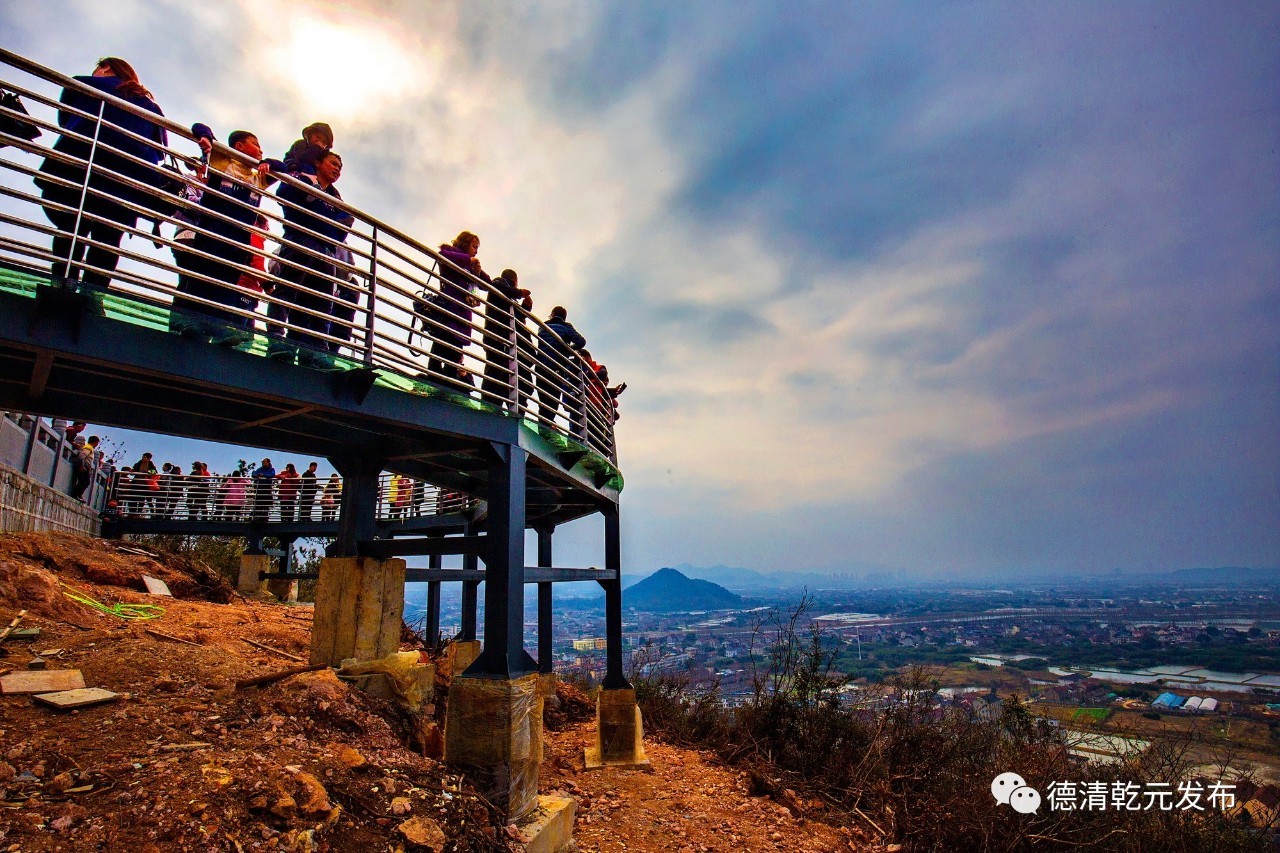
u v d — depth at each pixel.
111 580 10.81
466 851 4.57
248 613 11.13
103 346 4.31
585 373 10.35
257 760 4.32
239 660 7.00
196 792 3.75
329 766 4.69
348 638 7.45
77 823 3.33
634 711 10.23
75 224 4.37
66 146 4.82
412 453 7.48
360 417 6.11
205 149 4.83
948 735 10.47
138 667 5.93
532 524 13.69
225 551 22.58
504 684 6.15
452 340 7.81
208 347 4.87
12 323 3.96
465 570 9.61
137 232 4.33
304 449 7.55
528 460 8.24
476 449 7.18
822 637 12.17
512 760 6.02
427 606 15.81
